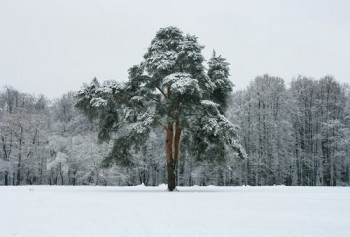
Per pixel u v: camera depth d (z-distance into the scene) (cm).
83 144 6056
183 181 6844
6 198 1778
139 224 991
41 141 6419
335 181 6525
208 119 2716
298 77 7125
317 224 1002
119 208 1362
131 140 2969
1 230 905
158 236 838
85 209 1327
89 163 5969
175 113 2706
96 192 2402
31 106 7469
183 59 2828
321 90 6825
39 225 976
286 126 6312
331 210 1323
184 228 933
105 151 5938
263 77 6738
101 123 3027
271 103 6494
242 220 1067
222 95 3188
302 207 1423
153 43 3056
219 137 2716
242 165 6219
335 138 6250
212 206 1445
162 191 2712
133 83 3069
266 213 1227
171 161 3000
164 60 2838
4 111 7012
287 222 1034
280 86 6688
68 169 6169
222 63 3231
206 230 906
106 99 2811
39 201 1628
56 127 7231
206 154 2914
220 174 6372
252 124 6250
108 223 1007
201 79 2909
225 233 871
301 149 6631
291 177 6525
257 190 2920
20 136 6250
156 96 3198
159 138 6097
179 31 3047
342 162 6469
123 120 2941
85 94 2827
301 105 6894
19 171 6341
